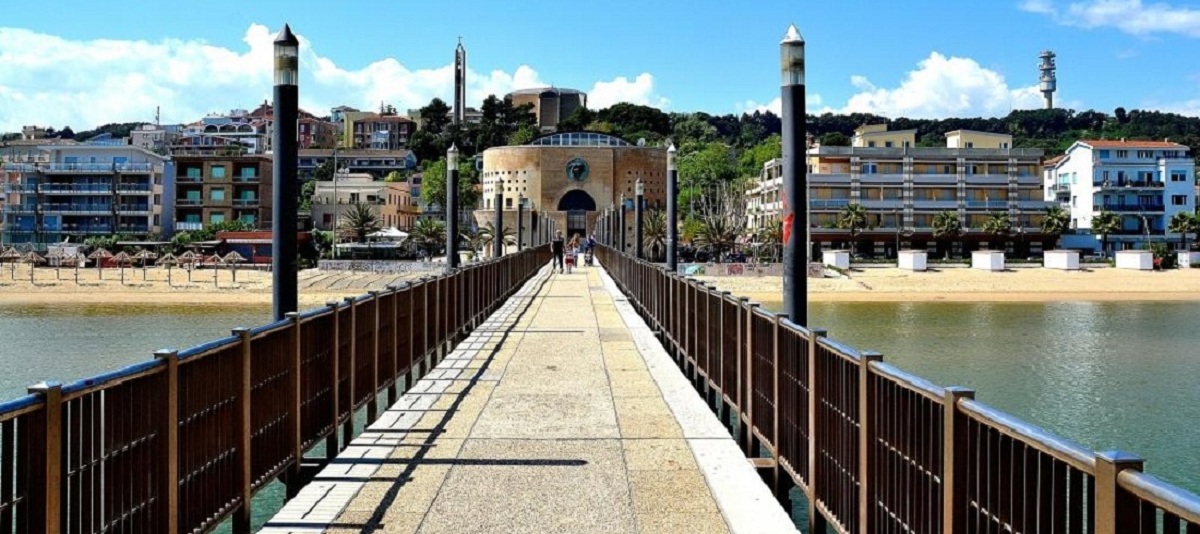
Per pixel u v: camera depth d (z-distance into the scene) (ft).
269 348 20.93
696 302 41.50
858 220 283.59
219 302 200.85
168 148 391.04
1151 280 238.89
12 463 11.49
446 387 36.99
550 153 358.84
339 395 27.30
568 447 26.40
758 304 28.12
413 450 25.94
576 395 35.06
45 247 279.08
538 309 76.89
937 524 13.67
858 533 17.51
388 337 34.63
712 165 421.18
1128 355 114.21
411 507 20.58
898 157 296.30
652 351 48.75
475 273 62.49
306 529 19.04
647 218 300.81
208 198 298.15
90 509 13.12
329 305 26.45
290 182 26.81
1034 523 10.83
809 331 20.85
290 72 26.89
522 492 21.85
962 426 12.85
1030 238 298.56
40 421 11.96
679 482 22.79
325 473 23.40
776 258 287.07
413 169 472.03
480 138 525.34
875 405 16.69
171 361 15.40
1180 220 296.92
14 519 11.54
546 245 183.21
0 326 153.38
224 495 18.02
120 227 291.99
